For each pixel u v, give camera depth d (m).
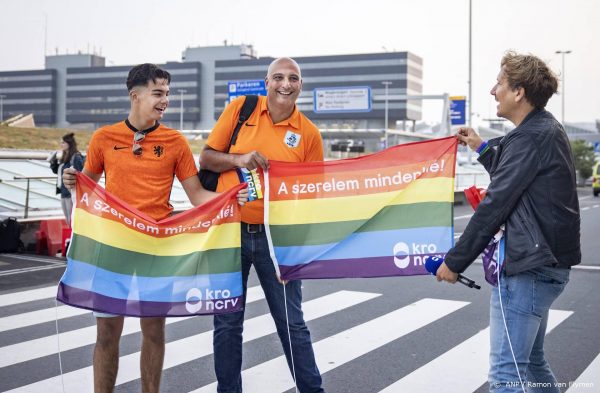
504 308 3.07
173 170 3.85
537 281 3.02
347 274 3.98
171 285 3.70
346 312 7.10
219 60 139.50
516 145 3.03
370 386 4.70
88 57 156.25
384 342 5.87
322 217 4.01
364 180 4.00
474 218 3.05
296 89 3.96
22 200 13.66
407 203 3.98
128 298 3.65
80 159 11.40
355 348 5.68
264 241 4.00
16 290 8.38
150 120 3.71
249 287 8.55
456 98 38.25
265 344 5.80
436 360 5.31
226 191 3.76
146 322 3.81
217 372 3.98
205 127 144.75
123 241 3.66
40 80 153.25
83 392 4.54
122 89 146.50
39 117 153.38
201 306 3.73
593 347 5.69
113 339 3.77
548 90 3.14
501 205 2.99
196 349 5.64
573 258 3.06
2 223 11.71
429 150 3.96
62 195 11.48
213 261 3.75
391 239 3.98
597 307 7.38
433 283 8.88
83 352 5.57
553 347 5.69
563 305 7.49
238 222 3.78
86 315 7.01
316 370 4.01
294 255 4.00
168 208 3.85
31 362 5.28
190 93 143.62
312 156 4.17
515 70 3.15
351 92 33.31
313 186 4.00
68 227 11.48
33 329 6.39
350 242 4.01
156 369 3.85
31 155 14.55
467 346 5.73
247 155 3.88
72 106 149.88
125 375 4.94
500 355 3.05
